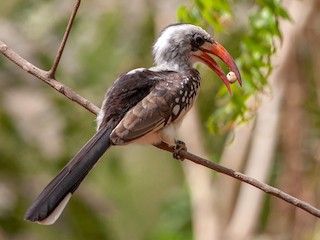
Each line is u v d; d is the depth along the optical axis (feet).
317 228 47.80
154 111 31.42
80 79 49.75
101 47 51.31
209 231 50.01
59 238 45.19
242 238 48.39
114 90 32.32
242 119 35.86
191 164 51.39
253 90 35.17
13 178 45.14
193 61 35.19
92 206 45.80
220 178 50.98
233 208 50.11
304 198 48.57
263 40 35.06
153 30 51.16
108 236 46.01
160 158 56.39
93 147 30.50
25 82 46.75
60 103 47.11
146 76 32.73
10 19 51.60
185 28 35.06
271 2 34.76
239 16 43.70
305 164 49.39
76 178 29.68
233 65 34.71
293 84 48.73
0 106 45.98
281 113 48.73
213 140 51.44
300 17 46.80
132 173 56.03
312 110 50.24
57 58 32.35
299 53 49.57
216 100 46.98
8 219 44.45
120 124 30.89
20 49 48.44
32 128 46.11
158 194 56.24
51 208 29.04
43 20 51.16
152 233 55.67
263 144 47.65
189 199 53.98
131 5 51.72
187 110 32.78
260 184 30.09
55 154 46.16
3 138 45.65
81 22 51.80
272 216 49.32
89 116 47.57
